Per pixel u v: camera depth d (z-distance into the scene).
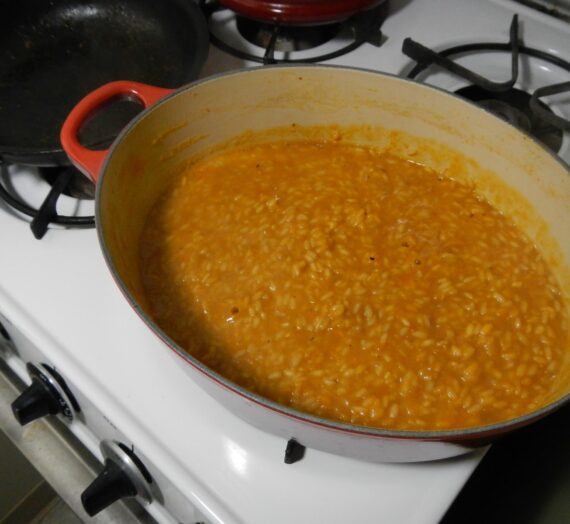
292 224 0.48
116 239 0.42
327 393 0.40
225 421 0.39
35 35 0.61
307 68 0.49
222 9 0.64
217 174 0.53
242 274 0.46
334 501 0.37
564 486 0.48
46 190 0.51
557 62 0.62
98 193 0.38
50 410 0.47
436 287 0.46
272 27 0.62
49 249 0.47
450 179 0.53
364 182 0.52
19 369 0.54
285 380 0.41
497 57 0.63
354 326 0.43
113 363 0.41
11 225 0.48
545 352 0.43
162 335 0.32
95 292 0.44
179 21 0.59
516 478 0.51
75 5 0.62
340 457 0.38
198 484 0.37
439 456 0.35
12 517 0.72
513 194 0.50
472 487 0.52
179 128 0.49
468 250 0.49
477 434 0.30
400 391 0.41
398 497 0.37
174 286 0.46
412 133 0.52
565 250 0.46
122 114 0.55
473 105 0.47
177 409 0.39
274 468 0.38
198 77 0.51
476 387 0.41
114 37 0.61
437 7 0.66
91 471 0.52
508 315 0.45
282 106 0.52
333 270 0.46
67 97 0.57
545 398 0.41
